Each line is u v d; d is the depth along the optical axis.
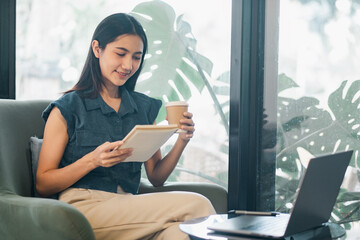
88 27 2.63
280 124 2.39
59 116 1.78
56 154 1.76
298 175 2.35
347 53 2.25
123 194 1.87
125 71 1.87
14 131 1.85
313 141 2.32
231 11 2.46
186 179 2.59
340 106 2.27
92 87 1.90
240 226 1.30
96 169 1.80
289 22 2.37
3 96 2.35
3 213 1.58
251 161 2.44
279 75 2.39
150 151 1.69
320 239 1.27
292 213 1.22
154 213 1.61
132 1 2.63
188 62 2.58
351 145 2.25
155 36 2.62
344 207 2.27
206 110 2.55
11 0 2.37
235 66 2.41
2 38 2.35
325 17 2.30
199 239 1.36
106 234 1.64
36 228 1.49
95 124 1.83
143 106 2.02
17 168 1.80
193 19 2.57
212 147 2.53
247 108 2.43
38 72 2.66
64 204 1.47
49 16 2.66
